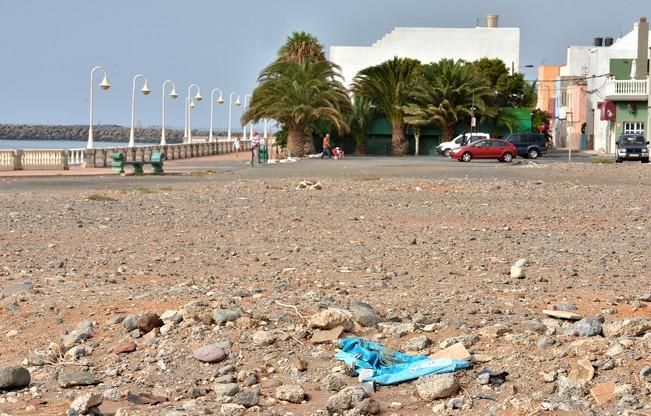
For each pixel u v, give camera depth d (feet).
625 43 371.35
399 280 48.60
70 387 29.96
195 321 36.09
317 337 33.78
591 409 26.11
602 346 30.86
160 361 31.91
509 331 34.35
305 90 287.28
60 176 163.63
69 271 51.39
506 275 50.52
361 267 53.26
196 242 65.41
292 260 56.24
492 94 319.47
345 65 384.27
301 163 230.07
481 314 38.11
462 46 387.14
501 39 386.93
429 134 326.44
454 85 313.73
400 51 386.11
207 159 278.67
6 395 29.22
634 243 65.72
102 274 50.19
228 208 93.30
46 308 39.50
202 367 31.40
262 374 30.53
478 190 121.80
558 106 421.18
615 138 297.53
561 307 39.70
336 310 34.94
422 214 87.97
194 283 46.83
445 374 28.55
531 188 125.90
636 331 33.19
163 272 51.19
